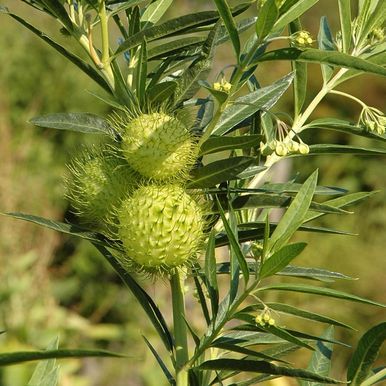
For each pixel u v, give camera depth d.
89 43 1.00
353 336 3.13
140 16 1.07
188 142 0.96
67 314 2.96
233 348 0.94
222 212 0.90
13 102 3.56
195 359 0.95
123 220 0.95
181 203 0.94
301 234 3.48
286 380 2.22
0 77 3.56
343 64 0.89
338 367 3.04
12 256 2.93
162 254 0.94
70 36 1.03
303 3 0.93
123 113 1.00
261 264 0.91
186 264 0.97
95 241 0.97
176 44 1.00
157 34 0.98
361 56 1.04
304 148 0.99
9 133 3.31
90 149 1.01
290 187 1.00
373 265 3.39
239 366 0.92
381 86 4.39
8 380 1.70
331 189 1.04
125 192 0.97
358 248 3.47
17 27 3.76
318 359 1.04
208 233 0.99
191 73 0.97
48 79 3.68
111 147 0.99
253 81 1.09
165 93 0.97
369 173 3.95
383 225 3.65
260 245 1.01
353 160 3.98
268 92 1.02
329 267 3.41
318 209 0.95
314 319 0.92
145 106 0.99
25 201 3.14
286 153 0.99
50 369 0.94
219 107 0.93
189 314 2.63
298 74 1.05
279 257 0.89
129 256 0.95
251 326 0.93
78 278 3.15
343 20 1.03
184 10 4.24
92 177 0.97
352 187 3.95
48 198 3.21
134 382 2.68
